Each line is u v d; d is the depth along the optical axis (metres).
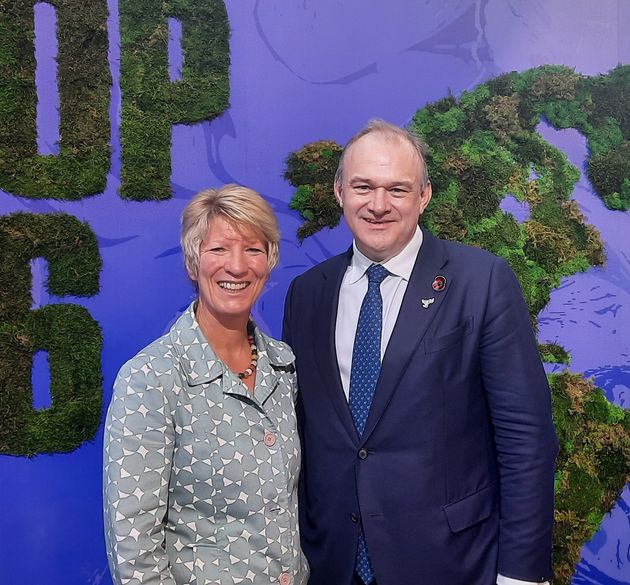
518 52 1.96
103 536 1.74
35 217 1.71
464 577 1.24
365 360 1.32
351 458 1.29
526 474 1.23
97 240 1.75
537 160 1.98
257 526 1.12
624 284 1.99
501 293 1.28
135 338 1.77
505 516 1.25
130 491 1.03
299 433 1.40
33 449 1.70
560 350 1.96
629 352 2.00
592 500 1.95
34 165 1.72
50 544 1.71
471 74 1.95
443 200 1.94
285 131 1.86
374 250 1.33
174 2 1.78
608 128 1.99
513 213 1.97
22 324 1.71
